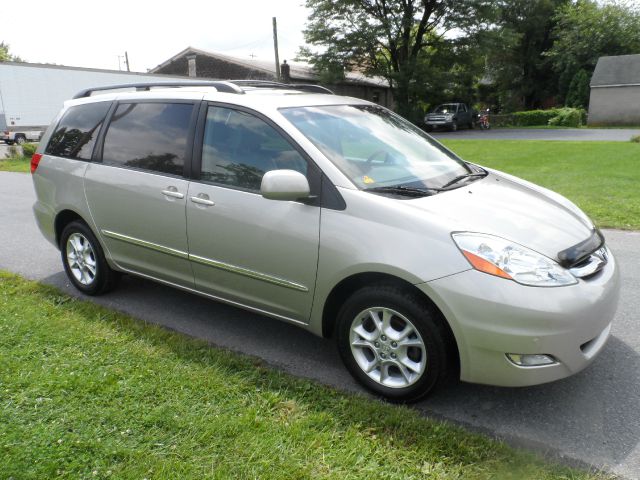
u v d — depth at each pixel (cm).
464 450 255
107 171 428
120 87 461
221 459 250
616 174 1191
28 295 469
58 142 483
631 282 488
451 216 291
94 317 415
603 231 680
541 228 301
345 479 237
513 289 263
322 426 276
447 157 407
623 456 256
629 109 3709
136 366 335
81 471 243
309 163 323
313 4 3422
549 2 4634
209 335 398
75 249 478
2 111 2297
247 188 348
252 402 296
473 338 269
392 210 293
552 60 4803
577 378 328
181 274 397
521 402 305
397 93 3653
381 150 365
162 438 264
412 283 279
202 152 374
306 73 3891
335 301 326
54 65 2445
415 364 294
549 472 241
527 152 1848
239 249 349
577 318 266
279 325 416
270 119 346
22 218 844
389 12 3453
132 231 417
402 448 258
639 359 348
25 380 315
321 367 349
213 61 3856
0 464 245
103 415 281
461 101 4541
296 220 320
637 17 4272
